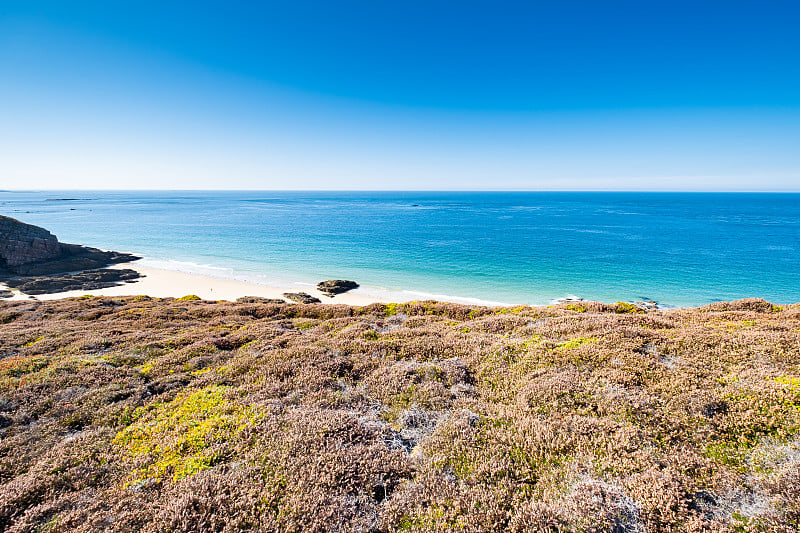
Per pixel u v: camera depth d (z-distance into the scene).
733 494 7.16
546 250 99.62
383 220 192.00
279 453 8.86
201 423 10.42
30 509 7.34
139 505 7.47
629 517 6.71
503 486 7.72
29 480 8.23
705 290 62.75
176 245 115.44
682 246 103.44
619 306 29.05
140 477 8.39
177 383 13.95
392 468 8.45
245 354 17.08
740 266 77.75
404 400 11.88
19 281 71.12
